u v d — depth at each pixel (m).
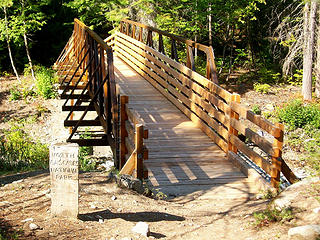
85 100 13.59
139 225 4.77
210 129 9.55
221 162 8.35
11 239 4.36
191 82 10.75
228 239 4.80
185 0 22.34
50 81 24.17
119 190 6.30
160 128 10.08
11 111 23.08
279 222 4.95
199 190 7.09
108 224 4.92
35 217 4.97
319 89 22.73
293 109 19.39
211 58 10.09
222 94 8.90
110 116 10.02
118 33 19.89
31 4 25.36
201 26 24.88
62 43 30.41
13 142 13.88
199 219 5.62
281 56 26.62
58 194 4.96
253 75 26.03
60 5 30.27
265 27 27.11
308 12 21.30
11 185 6.29
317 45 22.00
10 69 29.16
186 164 8.16
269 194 6.70
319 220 4.66
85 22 28.61
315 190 5.27
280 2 24.92
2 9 25.80
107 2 24.55
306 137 17.77
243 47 28.55
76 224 4.84
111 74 9.59
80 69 16.31
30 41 29.67
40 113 22.77
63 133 20.47
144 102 12.17
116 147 8.76
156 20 23.66
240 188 7.20
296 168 14.61
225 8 22.05
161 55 13.16
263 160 7.30
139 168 7.02
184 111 11.18
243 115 7.95
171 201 6.61
